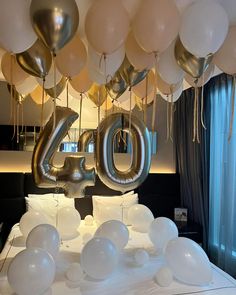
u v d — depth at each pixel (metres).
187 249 1.59
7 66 1.66
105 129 1.55
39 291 1.32
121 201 3.17
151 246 2.17
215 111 3.11
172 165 3.88
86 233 2.37
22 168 3.35
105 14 1.07
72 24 1.02
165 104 3.82
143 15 1.08
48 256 1.41
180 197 3.73
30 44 1.17
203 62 1.32
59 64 1.46
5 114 3.28
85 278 1.59
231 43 1.30
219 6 1.12
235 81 1.44
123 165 3.55
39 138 1.57
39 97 2.23
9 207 3.16
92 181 1.67
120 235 1.86
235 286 1.58
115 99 1.87
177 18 1.10
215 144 3.12
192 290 1.51
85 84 1.84
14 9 1.02
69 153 3.39
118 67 1.47
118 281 1.58
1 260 1.89
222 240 2.97
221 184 3.01
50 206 2.95
